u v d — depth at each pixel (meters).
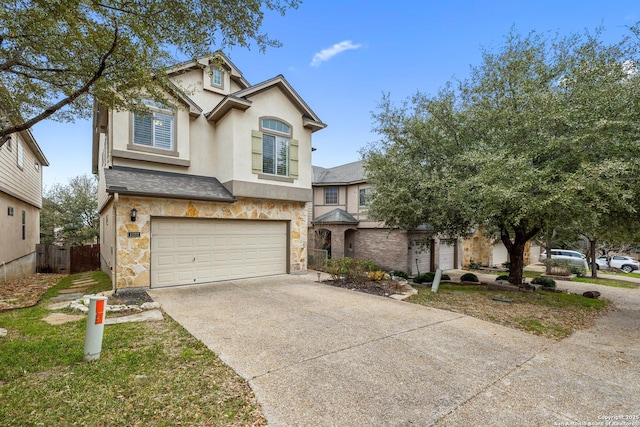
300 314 6.68
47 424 2.82
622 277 18.84
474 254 22.53
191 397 3.34
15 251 12.31
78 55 5.14
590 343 5.69
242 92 10.44
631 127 6.69
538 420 3.18
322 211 20.88
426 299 8.64
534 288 11.15
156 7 4.82
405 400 3.45
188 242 9.75
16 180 12.16
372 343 5.13
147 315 6.34
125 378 3.70
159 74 6.26
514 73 8.66
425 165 10.48
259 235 11.38
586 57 8.06
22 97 5.84
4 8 4.30
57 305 7.27
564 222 8.26
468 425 3.05
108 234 11.54
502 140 8.66
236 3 5.18
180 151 10.41
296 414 3.12
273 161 11.30
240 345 4.85
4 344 4.62
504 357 4.80
